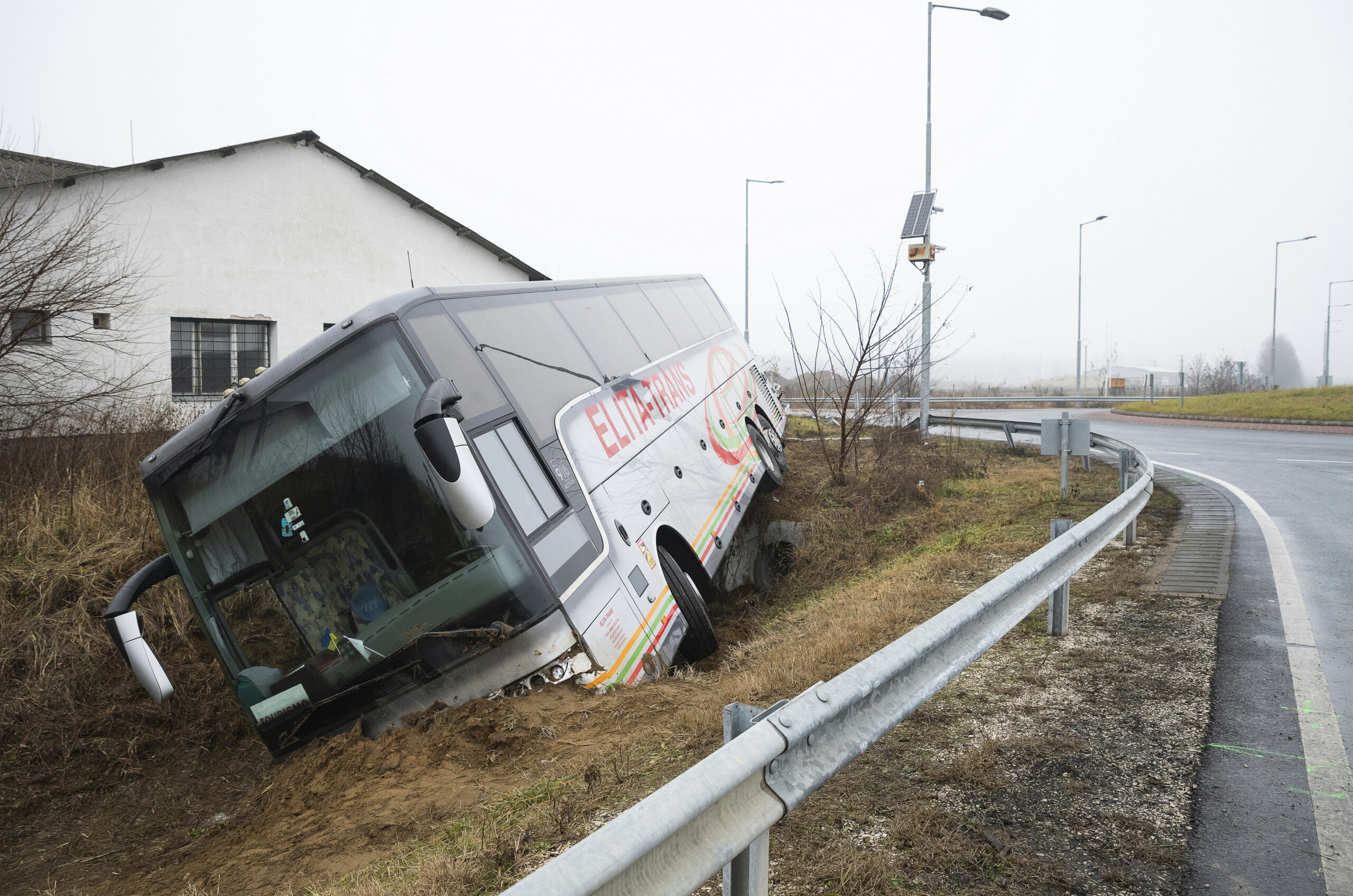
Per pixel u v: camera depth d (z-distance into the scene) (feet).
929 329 67.05
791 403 107.65
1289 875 10.26
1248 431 90.38
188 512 19.62
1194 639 19.66
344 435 19.08
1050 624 20.25
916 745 14.15
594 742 16.61
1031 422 62.95
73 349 42.86
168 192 53.93
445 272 67.97
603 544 21.31
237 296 57.00
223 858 16.16
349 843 14.26
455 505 17.06
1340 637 19.76
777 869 10.48
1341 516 36.63
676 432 29.71
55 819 21.68
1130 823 11.51
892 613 22.59
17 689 25.80
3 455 36.50
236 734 25.59
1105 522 21.35
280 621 19.21
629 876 6.15
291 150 59.47
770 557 42.22
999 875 10.27
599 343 28.14
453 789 15.52
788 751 8.11
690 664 24.02
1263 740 14.16
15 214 37.99
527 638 18.40
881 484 47.93
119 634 19.29
